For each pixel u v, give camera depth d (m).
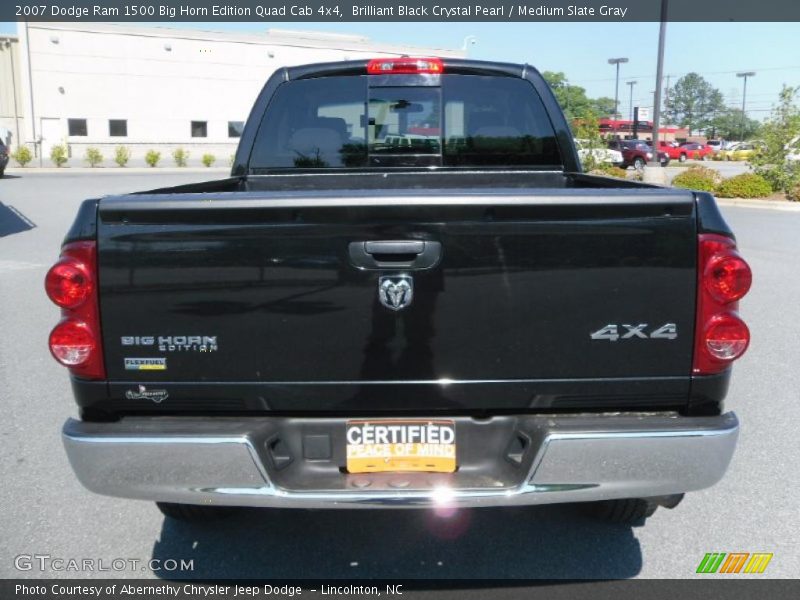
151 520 3.88
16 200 21.11
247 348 2.74
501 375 2.74
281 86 4.70
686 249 2.69
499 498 2.70
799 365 6.50
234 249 2.70
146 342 2.75
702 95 134.25
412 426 2.81
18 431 5.05
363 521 3.85
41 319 8.09
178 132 46.84
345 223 2.67
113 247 2.71
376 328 2.72
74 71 43.50
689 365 2.75
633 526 3.80
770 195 22.25
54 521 3.86
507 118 4.74
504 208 2.65
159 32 45.22
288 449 2.83
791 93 22.81
